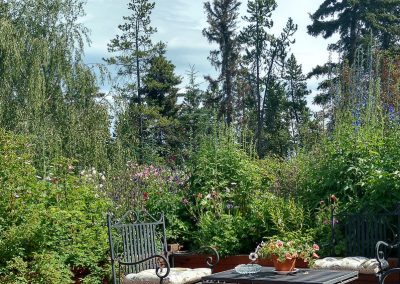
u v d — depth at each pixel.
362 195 8.23
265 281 5.33
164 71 37.72
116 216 8.80
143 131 31.61
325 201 8.44
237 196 9.08
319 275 5.45
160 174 10.17
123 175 10.04
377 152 8.20
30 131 14.02
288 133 37.88
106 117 15.30
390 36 36.09
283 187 9.21
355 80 12.05
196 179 9.27
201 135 10.88
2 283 6.65
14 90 14.71
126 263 6.48
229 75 40.56
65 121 15.11
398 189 7.54
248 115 37.25
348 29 37.12
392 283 6.91
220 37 41.28
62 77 15.73
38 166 12.08
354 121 9.23
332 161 8.53
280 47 41.03
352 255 7.34
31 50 14.98
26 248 7.09
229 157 9.38
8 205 7.27
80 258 7.51
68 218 7.85
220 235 8.41
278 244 5.64
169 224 8.93
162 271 6.52
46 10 16.17
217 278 5.60
